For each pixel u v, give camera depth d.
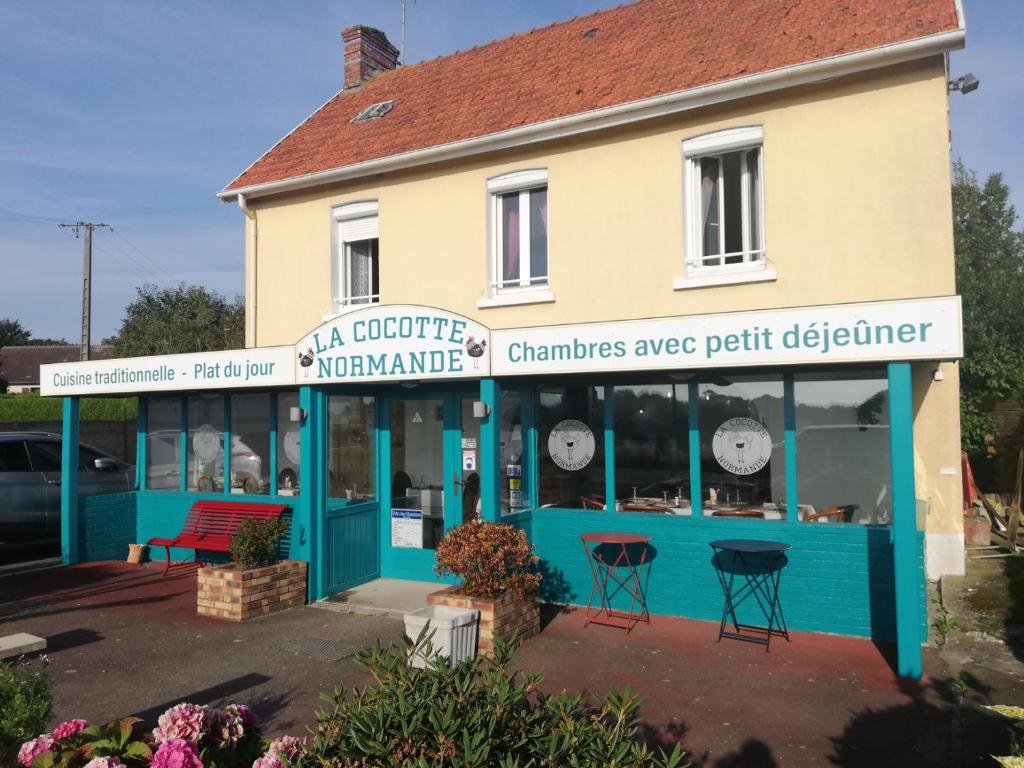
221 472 11.63
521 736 2.98
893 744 5.24
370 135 12.23
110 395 12.23
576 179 9.78
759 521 8.04
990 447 14.32
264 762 3.12
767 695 6.15
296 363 9.48
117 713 5.91
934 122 7.97
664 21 11.63
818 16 9.50
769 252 8.62
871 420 7.82
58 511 12.84
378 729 2.89
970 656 6.90
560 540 9.05
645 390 8.80
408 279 11.00
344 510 9.84
